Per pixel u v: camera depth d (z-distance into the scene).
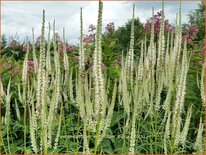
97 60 5.93
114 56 13.34
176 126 7.07
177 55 9.29
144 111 9.27
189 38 13.05
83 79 8.23
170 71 9.17
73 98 10.58
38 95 6.56
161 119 9.17
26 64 9.05
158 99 8.27
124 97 8.21
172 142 7.18
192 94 10.60
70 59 12.18
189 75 11.10
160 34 8.91
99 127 6.12
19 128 10.41
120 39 14.68
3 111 10.39
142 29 14.09
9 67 12.09
